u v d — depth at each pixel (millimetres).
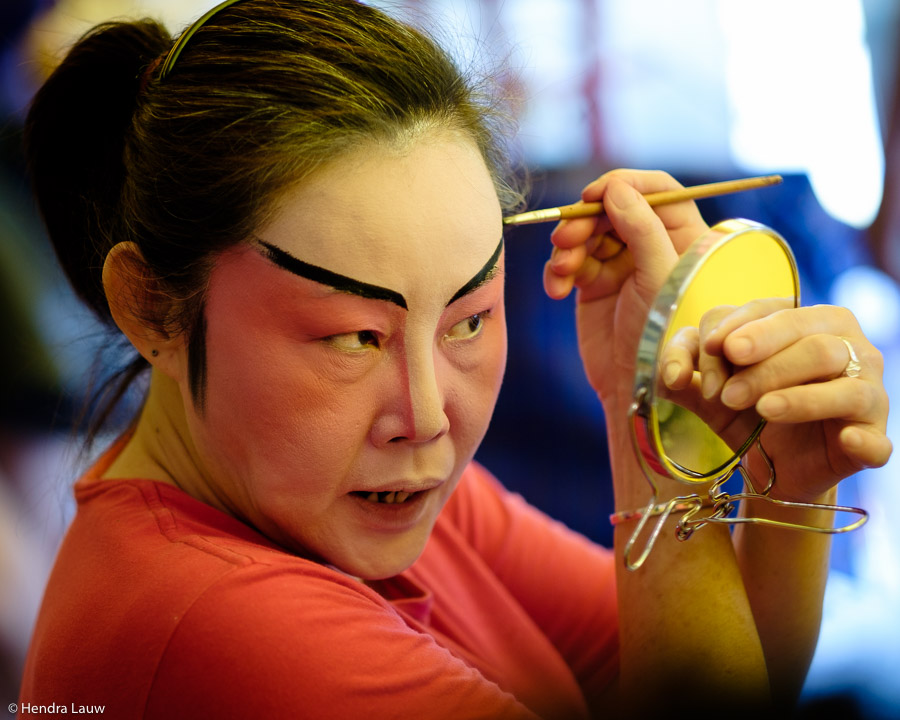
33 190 1221
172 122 1011
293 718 930
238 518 1150
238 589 961
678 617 1261
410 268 979
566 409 2881
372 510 1090
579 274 1354
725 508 1078
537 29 2863
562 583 1540
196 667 939
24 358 2613
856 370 994
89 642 1009
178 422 1160
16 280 2619
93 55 1120
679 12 2904
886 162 2863
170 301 1052
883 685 2174
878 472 2738
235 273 991
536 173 2682
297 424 1008
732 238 962
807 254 2941
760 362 968
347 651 971
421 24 1190
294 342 990
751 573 1329
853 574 2691
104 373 1353
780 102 2928
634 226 1259
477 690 1043
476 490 1586
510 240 2857
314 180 956
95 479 1209
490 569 1534
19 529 2555
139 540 1055
